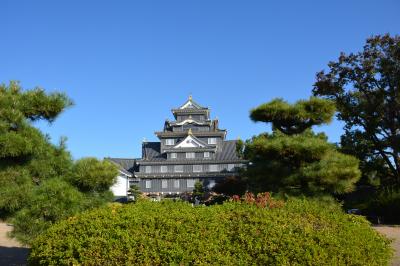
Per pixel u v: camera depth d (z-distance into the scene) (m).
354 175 16.44
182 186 57.38
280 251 6.27
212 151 59.09
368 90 32.47
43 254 6.91
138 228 6.81
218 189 39.12
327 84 33.31
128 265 6.22
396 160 32.12
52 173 10.41
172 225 6.80
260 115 17.83
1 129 9.61
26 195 9.46
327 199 16.38
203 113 67.19
